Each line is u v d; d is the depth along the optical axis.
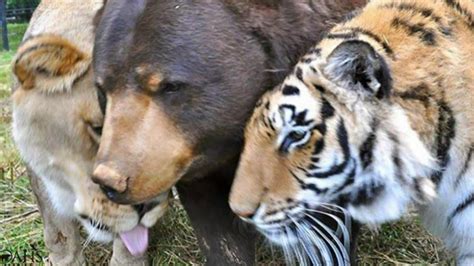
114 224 2.86
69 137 2.82
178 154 2.61
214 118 2.62
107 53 2.61
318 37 2.71
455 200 2.70
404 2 2.70
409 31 2.63
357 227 2.84
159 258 3.23
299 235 2.67
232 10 2.64
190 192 2.87
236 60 2.63
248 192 2.61
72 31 2.85
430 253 3.22
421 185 2.62
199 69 2.60
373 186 2.62
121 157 2.57
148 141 2.58
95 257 3.24
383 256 3.21
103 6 2.73
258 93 2.66
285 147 2.59
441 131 2.62
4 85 6.40
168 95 2.59
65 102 2.79
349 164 2.58
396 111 2.57
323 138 2.57
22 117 2.84
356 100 2.55
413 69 2.59
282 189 2.61
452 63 2.62
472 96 2.63
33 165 2.91
